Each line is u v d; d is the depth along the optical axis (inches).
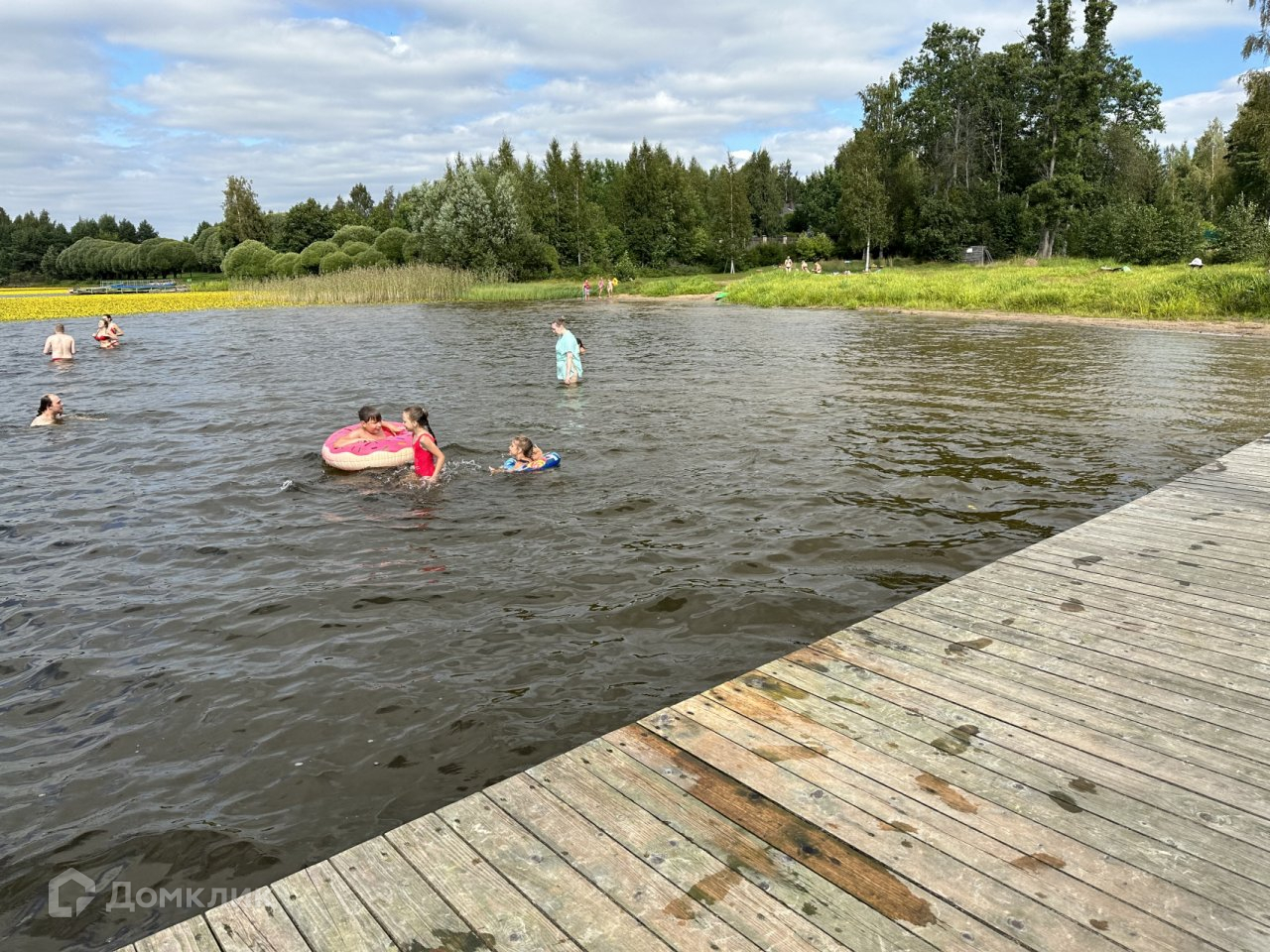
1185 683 154.9
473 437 438.0
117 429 480.1
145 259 3102.9
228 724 177.8
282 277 2320.4
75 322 1337.4
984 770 129.9
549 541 281.6
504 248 2156.7
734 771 132.6
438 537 287.9
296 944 101.3
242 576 258.1
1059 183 2062.0
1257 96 1175.0
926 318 1083.9
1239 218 1626.5
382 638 215.0
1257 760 130.2
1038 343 800.3
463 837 119.6
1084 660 165.6
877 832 116.0
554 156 2411.4
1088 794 122.9
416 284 1791.3
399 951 98.9
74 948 120.7
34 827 146.9
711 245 2709.2
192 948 101.8
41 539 294.5
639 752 139.3
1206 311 943.7
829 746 138.5
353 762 163.3
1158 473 349.7
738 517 303.1
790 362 711.7
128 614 233.0
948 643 176.6
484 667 198.7
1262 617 183.0
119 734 175.2
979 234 2346.2
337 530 298.5
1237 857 108.8
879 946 96.0
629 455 394.6
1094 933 97.0
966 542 273.1
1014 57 2433.6
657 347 843.4
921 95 2534.5
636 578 249.0
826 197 3147.1
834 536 280.4
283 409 538.0
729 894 105.3
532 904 105.3
